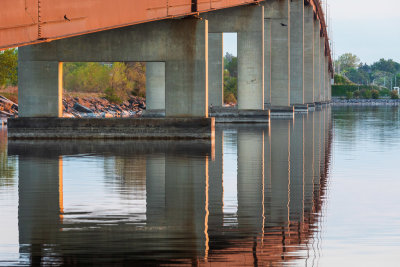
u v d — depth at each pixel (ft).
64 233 59.31
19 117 168.35
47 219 65.62
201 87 168.55
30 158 121.70
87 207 72.23
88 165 110.83
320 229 61.16
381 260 50.75
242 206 73.20
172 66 168.96
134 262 49.85
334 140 169.27
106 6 138.72
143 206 72.95
